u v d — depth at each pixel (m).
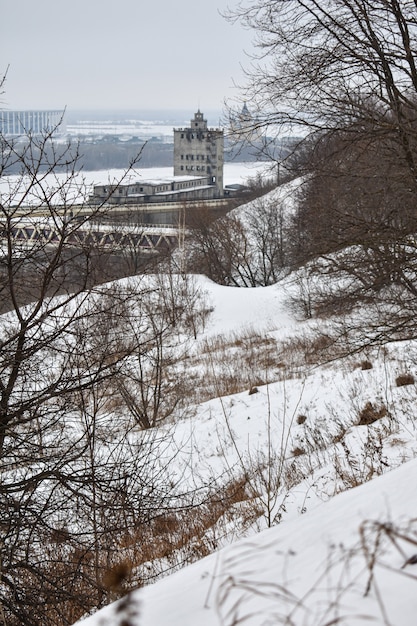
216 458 14.99
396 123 11.17
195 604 1.95
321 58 11.40
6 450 7.66
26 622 7.02
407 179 11.45
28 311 8.22
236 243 53.34
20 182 7.35
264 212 45.69
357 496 3.07
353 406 13.97
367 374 17.11
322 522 2.67
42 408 7.95
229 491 11.03
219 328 36.75
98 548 7.50
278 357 25.42
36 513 7.46
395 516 2.36
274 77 11.56
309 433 14.37
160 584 2.59
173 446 16.14
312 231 12.23
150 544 9.14
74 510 7.95
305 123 11.70
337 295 13.12
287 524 3.03
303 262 12.70
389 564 1.79
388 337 12.50
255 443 15.44
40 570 7.68
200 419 18.50
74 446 8.15
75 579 7.30
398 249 11.82
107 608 2.30
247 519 8.70
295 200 13.05
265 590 1.85
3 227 7.67
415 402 12.64
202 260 53.75
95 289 7.89
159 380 17.03
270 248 49.88
